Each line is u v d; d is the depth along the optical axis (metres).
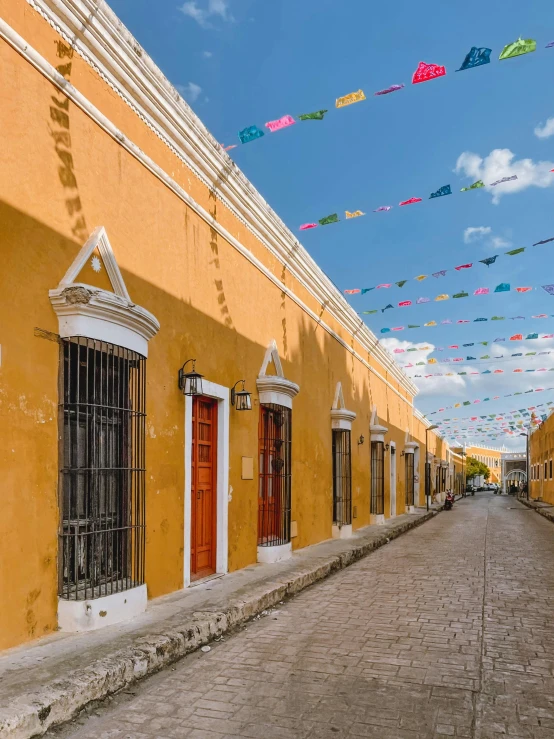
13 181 4.77
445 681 4.70
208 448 8.24
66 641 4.87
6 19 4.73
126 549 5.94
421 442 33.03
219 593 7.03
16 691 3.84
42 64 5.09
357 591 8.26
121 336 5.61
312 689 4.48
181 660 5.13
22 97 4.89
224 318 8.45
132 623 5.52
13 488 4.64
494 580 9.23
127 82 6.23
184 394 7.21
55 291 5.07
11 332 4.67
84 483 5.52
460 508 35.28
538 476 40.66
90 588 5.51
